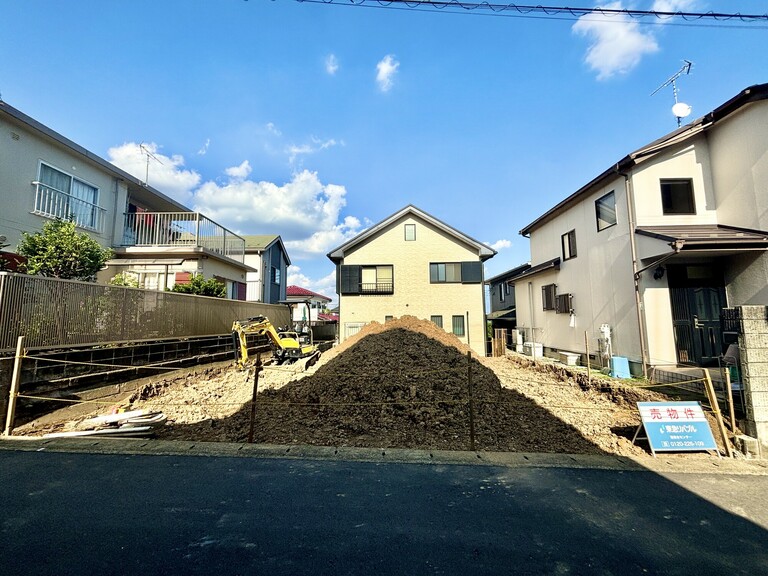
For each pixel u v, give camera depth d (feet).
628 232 29.63
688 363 26.50
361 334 36.06
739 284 26.48
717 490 10.55
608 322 32.58
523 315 55.01
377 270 55.11
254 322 33.50
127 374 21.98
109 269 35.60
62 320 18.28
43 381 16.89
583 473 11.62
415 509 9.23
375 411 16.92
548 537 8.05
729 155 27.37
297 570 6.81
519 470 11.77
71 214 29.81
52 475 11.05
